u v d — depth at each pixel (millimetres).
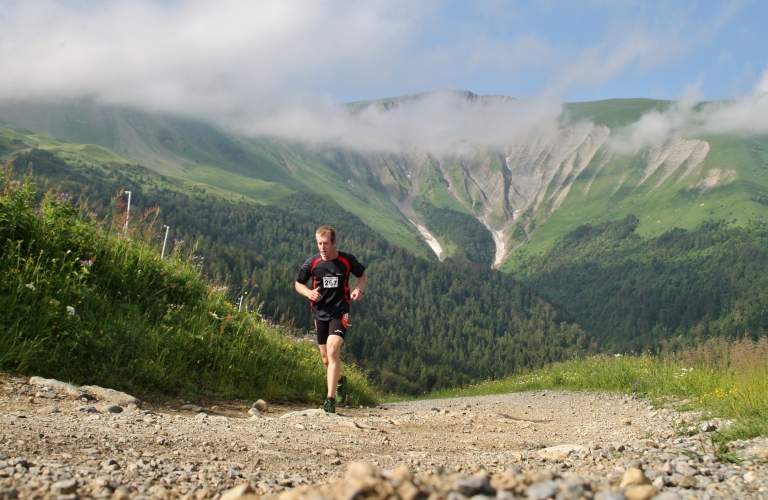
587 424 8562
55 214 8312
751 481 2980
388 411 11047
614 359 18797
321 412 6812
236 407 7590
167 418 5215
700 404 8617
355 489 1634
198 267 10734
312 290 7148
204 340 8508
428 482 1852
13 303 6406
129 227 9852
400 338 180875
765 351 10375
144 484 2674
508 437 6656
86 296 7402
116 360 6906
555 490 1818
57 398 5375
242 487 2283
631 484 2246
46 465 2795
